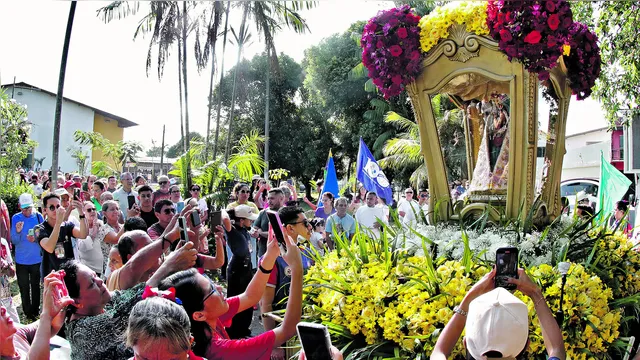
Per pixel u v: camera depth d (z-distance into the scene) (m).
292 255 3.04
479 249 3.97
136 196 10.28
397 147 21.25
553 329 2.67
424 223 4.75
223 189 13.90
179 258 3.34
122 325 2.70
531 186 4.30
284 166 30.98
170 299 2.56
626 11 8.37
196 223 4.24
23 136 14.47
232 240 6.75
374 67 4.61
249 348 2.78
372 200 9.07
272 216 3.18
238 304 3.34
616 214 7.01
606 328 3.59
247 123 30.19
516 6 3.94
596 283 3.63
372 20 4.59
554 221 4.51
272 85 30.16
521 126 4.24
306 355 2.16
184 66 17.80
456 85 4.77
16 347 3.02
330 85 29.09
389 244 4.14
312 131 31.22
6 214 4.07
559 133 4.80
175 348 2.16
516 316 2.16
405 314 3.48
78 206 6.58
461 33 4.32
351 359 3.56
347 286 3.75
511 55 4.02
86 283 2.84
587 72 4.76
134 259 3.69
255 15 17.92
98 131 34.34
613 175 7.18
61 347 3.33
